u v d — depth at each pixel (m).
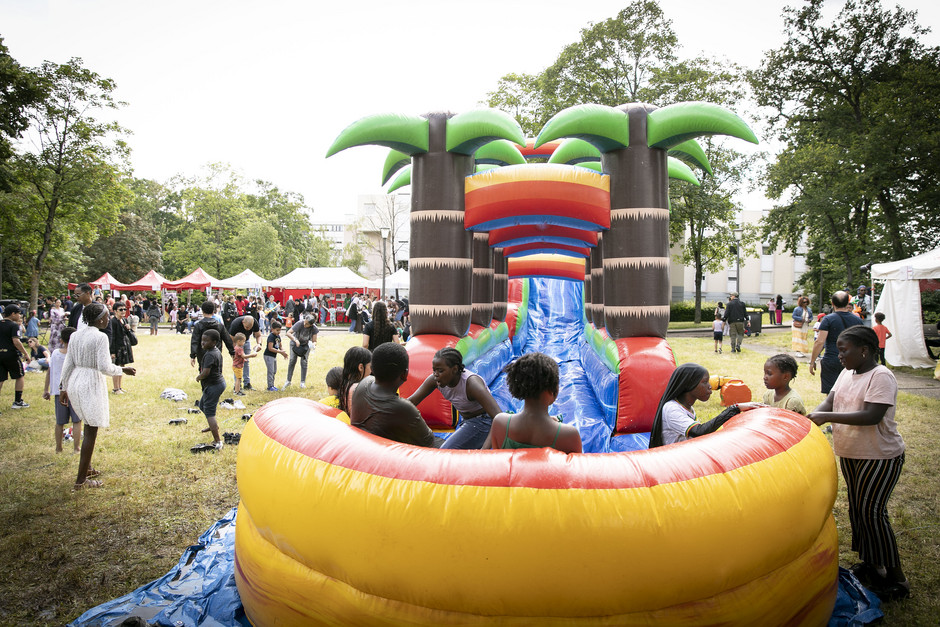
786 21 21.94
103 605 3.28
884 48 20.86
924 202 18.72
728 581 2.39
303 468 2.72
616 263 5.82
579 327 10.79
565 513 2.25
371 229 55.44
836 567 2.95
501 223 5.87
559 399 6.79
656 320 5.73
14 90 15.09
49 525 4.45
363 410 3.19
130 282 39.84
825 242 24.28
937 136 16.92
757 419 3.06
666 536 2.26
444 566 2.29
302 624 2.64
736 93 24.70
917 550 4.00
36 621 3.20
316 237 56.94
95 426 5.22
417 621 2.35
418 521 2.33
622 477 2.37
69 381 5.18
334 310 32.81
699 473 2.46
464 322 6.14
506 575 2.24
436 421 5.69
